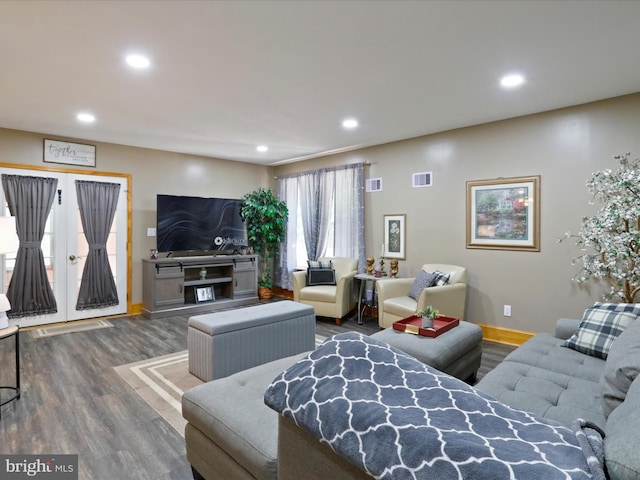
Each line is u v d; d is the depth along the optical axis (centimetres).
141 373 310
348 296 489
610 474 75
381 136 462
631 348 155
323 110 362
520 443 82
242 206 613
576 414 161
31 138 443
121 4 191
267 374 201
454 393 101
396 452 85
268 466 130
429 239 455
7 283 432
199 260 544
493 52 243
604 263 317
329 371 115
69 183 471
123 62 259
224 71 273
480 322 412
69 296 475
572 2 188
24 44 233
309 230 594
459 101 336
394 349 125
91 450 204
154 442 212
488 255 405
